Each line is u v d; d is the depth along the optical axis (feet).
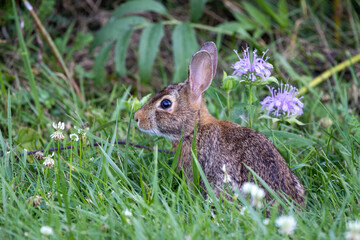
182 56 41.37
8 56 44.73
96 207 22.62
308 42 48.37
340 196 25.49
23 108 39.29
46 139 34.73
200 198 24.52
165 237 19.11
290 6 52.49
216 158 26.02
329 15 51.96
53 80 42.75
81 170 23.97
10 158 27.43
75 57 48.21
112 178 23.06
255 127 32.45
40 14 47.67
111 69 48.55
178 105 28.19
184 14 52.85
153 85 46.01
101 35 43.34
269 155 24.95
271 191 22.21
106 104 41.81
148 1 44.27
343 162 29.91
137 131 34.17
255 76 28.50
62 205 23.03
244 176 24.73
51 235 19.17
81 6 51.65
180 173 27.96
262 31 46.96
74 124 34.65
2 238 19.69
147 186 25.54
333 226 20.30
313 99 40.75
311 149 29.43
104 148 26.78
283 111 29.81
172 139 28.76
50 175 25.23
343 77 44.96
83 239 19.33
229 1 52.01
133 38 50.65
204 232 19.84
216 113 34.78
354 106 40.40
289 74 40.42
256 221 19.52
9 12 46.75
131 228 19.81
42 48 45.68
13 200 22.88
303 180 27.53
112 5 52.75
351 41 49.06
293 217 21.25
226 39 49.44
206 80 28.30
